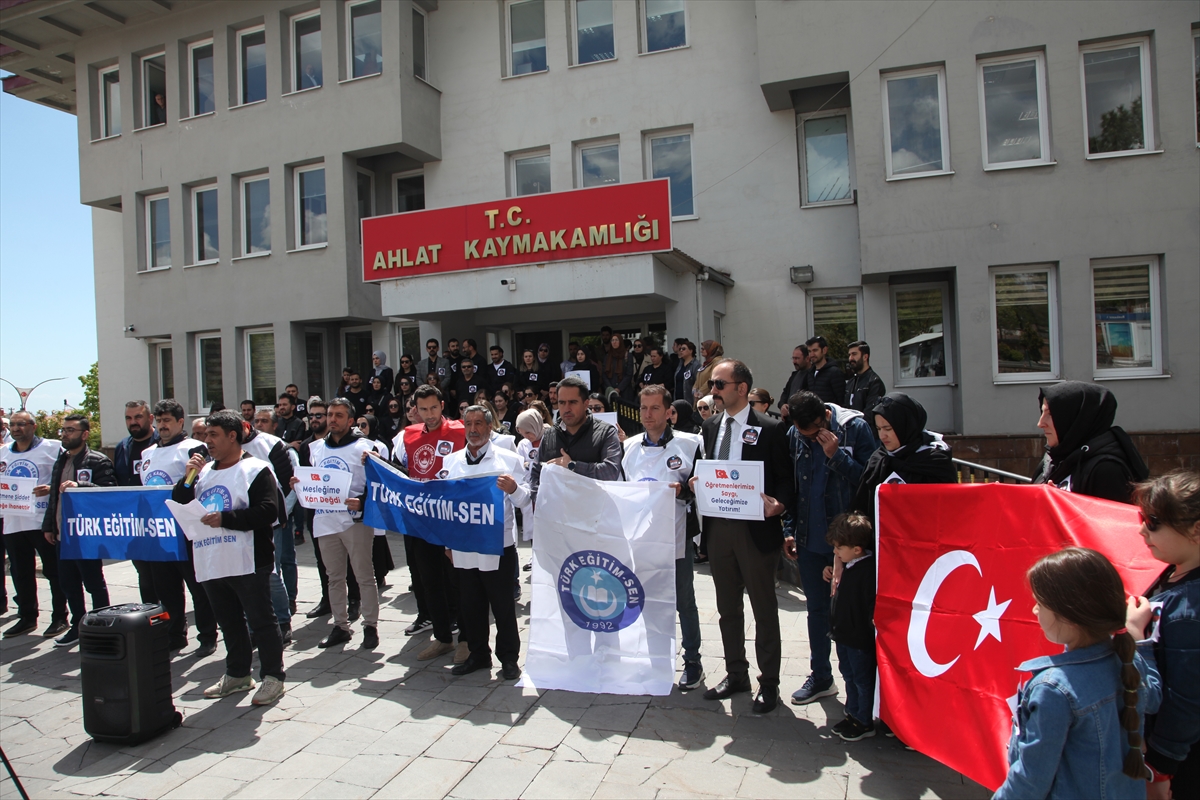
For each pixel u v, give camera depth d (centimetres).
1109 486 292
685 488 440
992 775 283
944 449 359
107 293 1684
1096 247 980
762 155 1189
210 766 378
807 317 1170
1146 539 221
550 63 1314
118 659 405
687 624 446
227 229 1464
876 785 328
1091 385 312
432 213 1130
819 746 366
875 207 1049
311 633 588
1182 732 206
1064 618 192
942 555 324
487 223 1097
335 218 1369
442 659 519
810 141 1184
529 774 352
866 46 1049
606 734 389
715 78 1216
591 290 1048
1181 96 952
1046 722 190
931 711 313
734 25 1208
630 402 973
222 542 452
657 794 328
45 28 1542
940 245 1027
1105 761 186
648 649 425
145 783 364
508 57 1361
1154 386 967
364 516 525
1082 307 984
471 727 406
